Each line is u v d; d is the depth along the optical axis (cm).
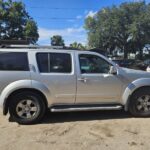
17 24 4228
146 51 6019
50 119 755
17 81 701
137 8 5209
